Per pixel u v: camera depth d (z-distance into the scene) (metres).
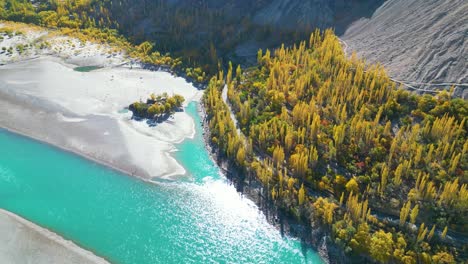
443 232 76.31
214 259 82.00
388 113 101.38
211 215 91.38
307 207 87.31
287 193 90.19
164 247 84.06
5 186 98.00
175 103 127.31
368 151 94.19
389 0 141.62
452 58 104.81
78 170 103.00
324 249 81.50
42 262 78.56
